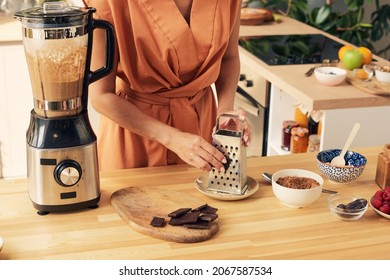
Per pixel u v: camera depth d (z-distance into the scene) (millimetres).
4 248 1482
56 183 1609
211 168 1739
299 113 3193
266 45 3502
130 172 1894
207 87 2076
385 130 2756
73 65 1551
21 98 3707
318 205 1700
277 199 1731
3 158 3814
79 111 1633
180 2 1878
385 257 1466
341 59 3168
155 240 1524
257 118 3371
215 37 1905
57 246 1494
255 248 1491
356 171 1792
